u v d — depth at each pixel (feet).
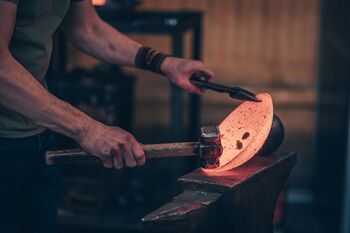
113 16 12.03
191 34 17.83
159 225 5.40
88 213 12.03
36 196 7.38
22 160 6.94
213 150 6.03
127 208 12.39
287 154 6.64
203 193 5.84
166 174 14.56
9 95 5.98
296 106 18.63
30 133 6.92
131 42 7.82
